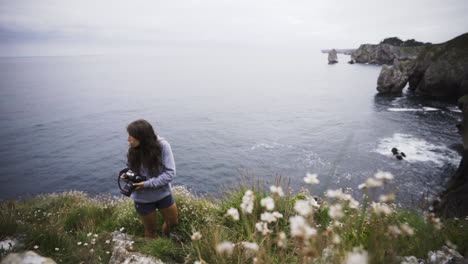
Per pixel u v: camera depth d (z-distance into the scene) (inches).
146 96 3991.1
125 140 1764.3
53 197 294.7
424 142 1295.5
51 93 4522.6
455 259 82.9
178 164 1249.4
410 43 6633.9
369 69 6338.6
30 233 134.3
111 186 1136.2
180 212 161.8
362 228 79.2
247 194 66.5
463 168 695.1
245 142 1560.0
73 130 2090.3
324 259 65.8
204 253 103.8
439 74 2047.2
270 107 2770.7
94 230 166.1
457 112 1760.6
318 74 6254.9
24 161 1435.8
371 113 2007.9
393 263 66.2
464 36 1996.8
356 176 987.3
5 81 6963.6
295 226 50.3
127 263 115.6
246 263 94.5
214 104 3132.4
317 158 1218.0
